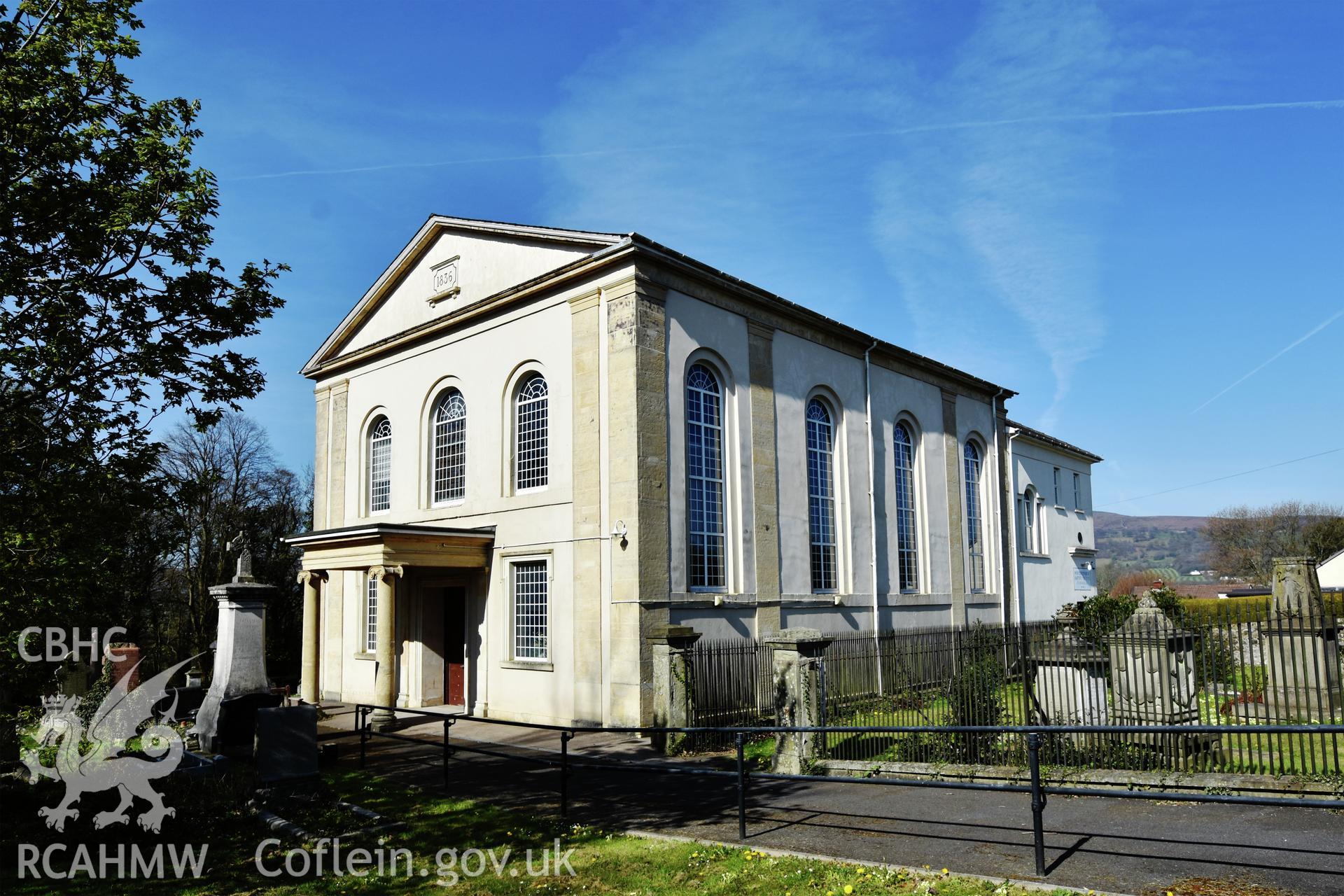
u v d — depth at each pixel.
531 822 9.96
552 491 19.39
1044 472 37.47
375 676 23.39
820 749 12.16
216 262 10.21
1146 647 11.34
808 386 23.25
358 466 25.22
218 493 40.47
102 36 9.81
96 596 10.09
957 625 27.53
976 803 9.65
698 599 18.67
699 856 8.14
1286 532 68.25
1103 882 6.62
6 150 9.01
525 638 19.86
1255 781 9.12
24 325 9.27
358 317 25.66
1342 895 6.13
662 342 18.75
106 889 7.87
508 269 21.41
